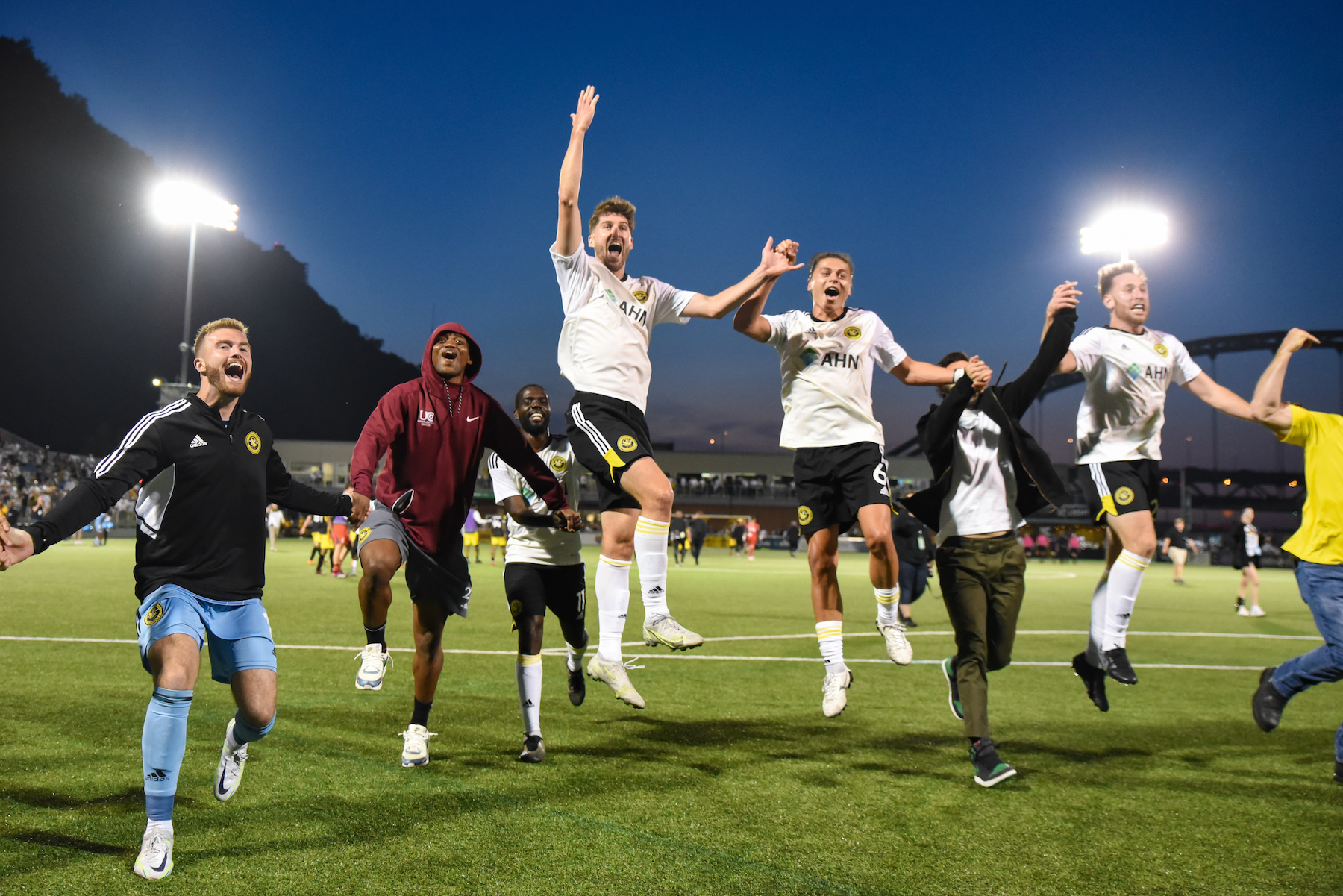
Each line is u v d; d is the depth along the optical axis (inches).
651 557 186.1
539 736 175.0
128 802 137.9
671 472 2664.9
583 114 189.2
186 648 118.5
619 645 186.9
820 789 156.9
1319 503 175.8
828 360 209.3
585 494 2294.5
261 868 114.0
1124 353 210.1
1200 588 906.1
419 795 147.9
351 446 2383.1
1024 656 344.5
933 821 140.6
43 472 2047.2
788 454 2687.0
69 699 210.5
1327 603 171.8
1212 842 133.0
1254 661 341.4
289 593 536.7
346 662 279.4
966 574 175.9
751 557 1425.9
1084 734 206.5
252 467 131.3
